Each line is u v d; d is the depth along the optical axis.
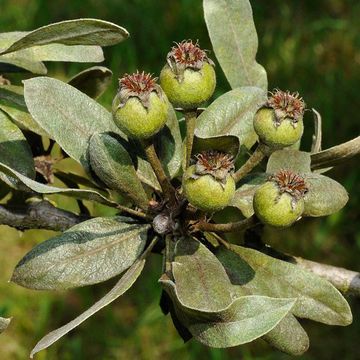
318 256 0.83
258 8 1.03
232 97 0.32
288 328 0.28
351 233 0.85
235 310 0.24
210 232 0.30
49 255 0.28
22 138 0.31
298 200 0.27
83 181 0.37
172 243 0.29
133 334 0.76
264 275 0.29
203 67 0.28
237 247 0.30
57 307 0.78
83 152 0.29
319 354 0.76
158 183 0.30
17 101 0.33
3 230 0.82
